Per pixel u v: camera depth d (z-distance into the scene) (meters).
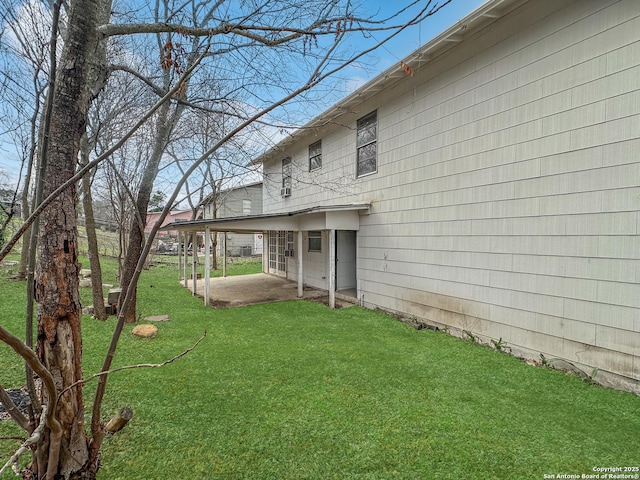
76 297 1.94
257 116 1.66
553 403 3.29
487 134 5.05
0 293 7.57
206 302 7.79
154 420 2.94
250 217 8.03
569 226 4.08
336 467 2.38
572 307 4.06
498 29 4.85
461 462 2.43
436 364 4.29
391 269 7.07
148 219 9.96
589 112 3.88
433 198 6.01
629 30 3.54
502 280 4.86
